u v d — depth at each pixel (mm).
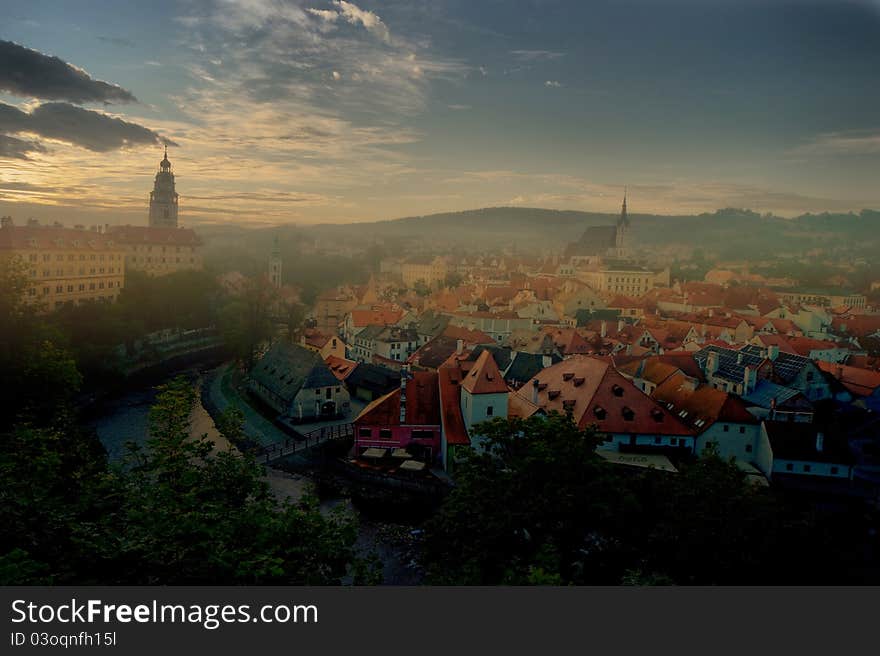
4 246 123312
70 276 138875
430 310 162500
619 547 39906
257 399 102688
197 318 164625
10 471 33812
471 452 39719
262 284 195375
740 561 35312
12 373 73938
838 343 123375
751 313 181125
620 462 63500
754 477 62438
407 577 50156
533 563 33469
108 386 106750
